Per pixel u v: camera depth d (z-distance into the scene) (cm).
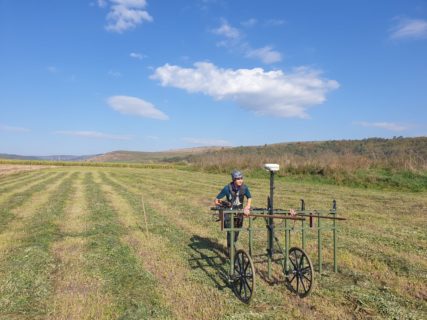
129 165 7612
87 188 2580
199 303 635
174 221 1353
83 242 1034
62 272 788
